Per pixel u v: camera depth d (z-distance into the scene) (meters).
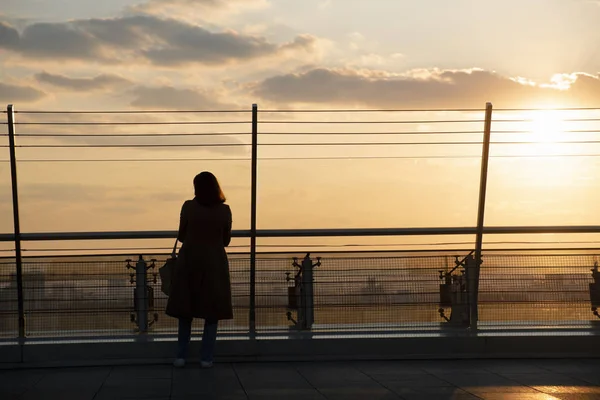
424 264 9.19
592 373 7.88
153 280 8.86
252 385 7.23
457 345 8.77
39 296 8.71
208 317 8.09
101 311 8.76
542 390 6.98
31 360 8.30
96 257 8.79
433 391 6.93
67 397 6.72
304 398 6.62
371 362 8.58
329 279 9.09
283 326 8.99
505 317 9.27
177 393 6.86
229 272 8.52
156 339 8.55
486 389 7.02
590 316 9.38
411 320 9.14
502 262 9.30
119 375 7.81
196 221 8.15
